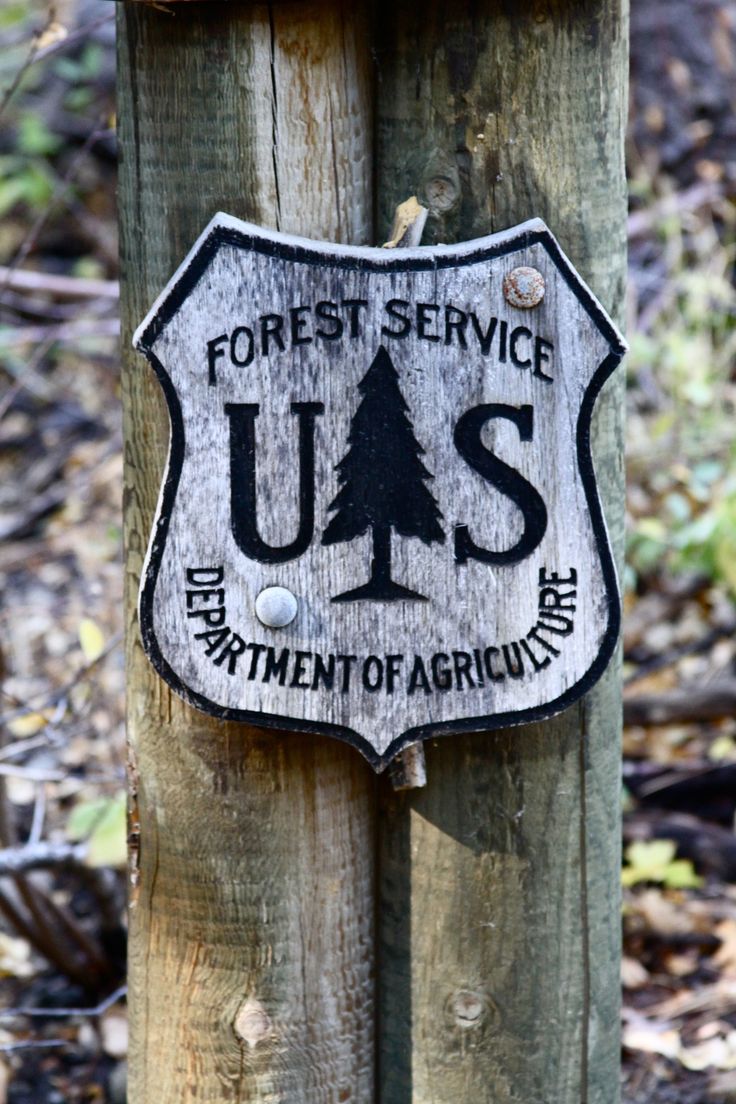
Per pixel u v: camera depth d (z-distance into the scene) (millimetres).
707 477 3654
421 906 1788
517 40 1599
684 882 2955
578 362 1599
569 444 1613
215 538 1584
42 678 3793
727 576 3553
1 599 4250
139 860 1794
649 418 4121
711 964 2928
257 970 1762
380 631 1618
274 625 1598
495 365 1585
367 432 1581
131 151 1649
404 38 1617
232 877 1739
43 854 2607
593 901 1823
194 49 1576
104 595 3939
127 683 1778
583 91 1629
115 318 4828
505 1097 1830
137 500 1723
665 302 4367
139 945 1823
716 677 3787
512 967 1793
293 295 1549
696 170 5281
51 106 6152
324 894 1764
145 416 1691
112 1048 2836
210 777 1716
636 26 5469
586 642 1653
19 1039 2889
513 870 1769
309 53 1585
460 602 1621
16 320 5414
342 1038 1815
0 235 6008
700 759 3494
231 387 1560
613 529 1781
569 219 1652
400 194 1657
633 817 3314
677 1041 2635
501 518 1613
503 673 1645
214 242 1534
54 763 3568
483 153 1627
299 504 1586
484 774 1741
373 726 1637
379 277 1553
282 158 1602
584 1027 1847
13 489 4973
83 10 6188
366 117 1649
